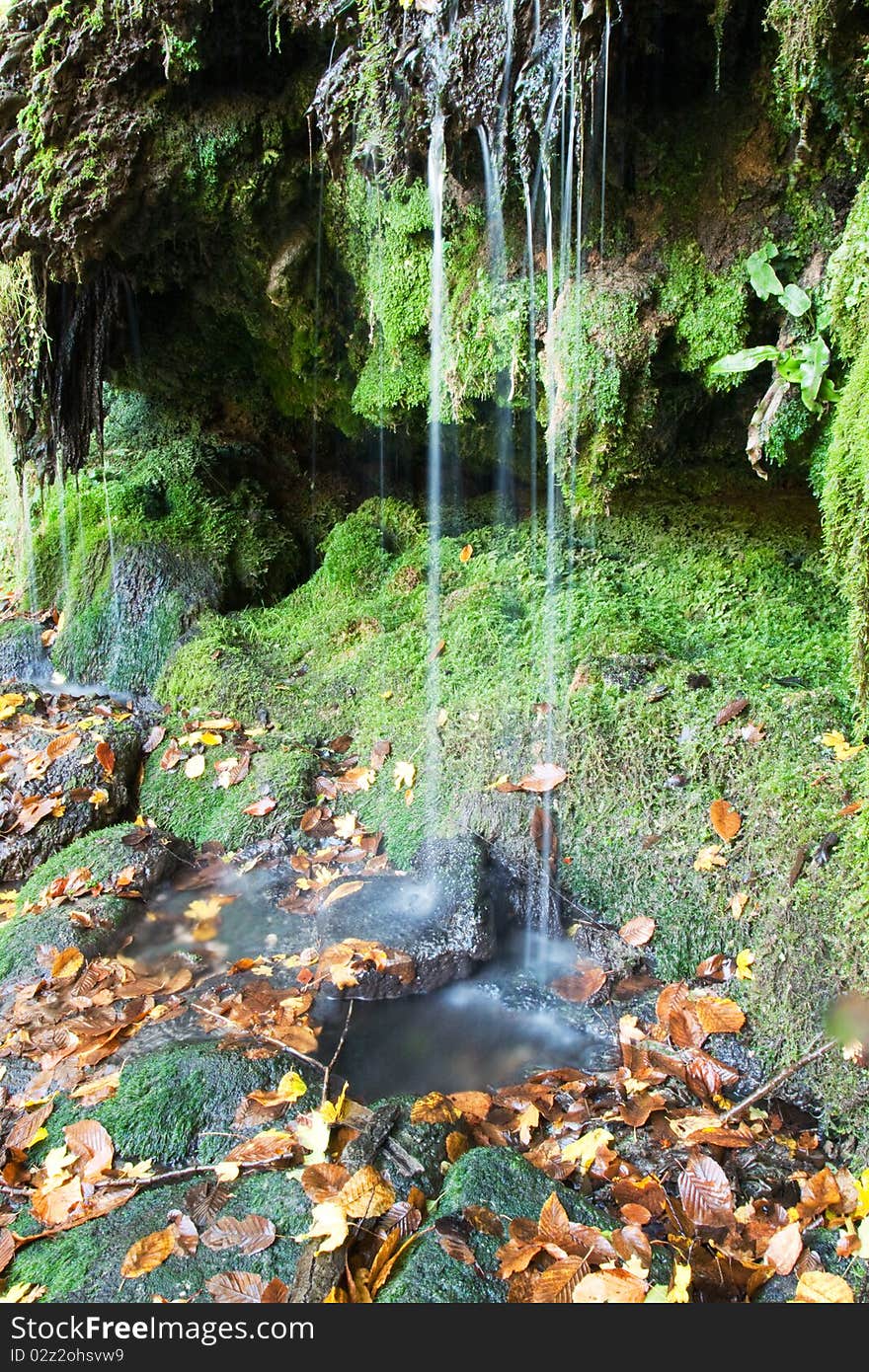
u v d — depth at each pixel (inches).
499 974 115.0
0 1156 84.5
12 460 197.3
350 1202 74.1
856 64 89.7
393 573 183.5
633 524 161.8
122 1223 75.7
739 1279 71.7
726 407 131.7
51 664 190.9
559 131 106.9
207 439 206.7
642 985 109.9
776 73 96.7
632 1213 77.0
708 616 145.7
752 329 116.8
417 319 143.3
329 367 176.4
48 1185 80.5
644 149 111.5
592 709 126.5
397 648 162.9
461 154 117.3
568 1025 106.5
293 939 122.0
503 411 151.9
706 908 108.0
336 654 171.3
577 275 117.9
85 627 188.5
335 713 159.9
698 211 111.9
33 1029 101.8
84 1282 69.7
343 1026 105.6
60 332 168.4
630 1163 84.5
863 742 108.4
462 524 193.3
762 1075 97.0
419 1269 68.4
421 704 148.6
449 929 113.9
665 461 138.3
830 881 95.1
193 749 155.8
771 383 117.3
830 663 129.3
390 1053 101.3
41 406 177.2
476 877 118.6
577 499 131.5
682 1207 79.1
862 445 81.0
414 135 116.6
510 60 104.7
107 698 180.5
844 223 104.4
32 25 132.9
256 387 204.2
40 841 140.8
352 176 136.9
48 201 140.9
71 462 187.0
